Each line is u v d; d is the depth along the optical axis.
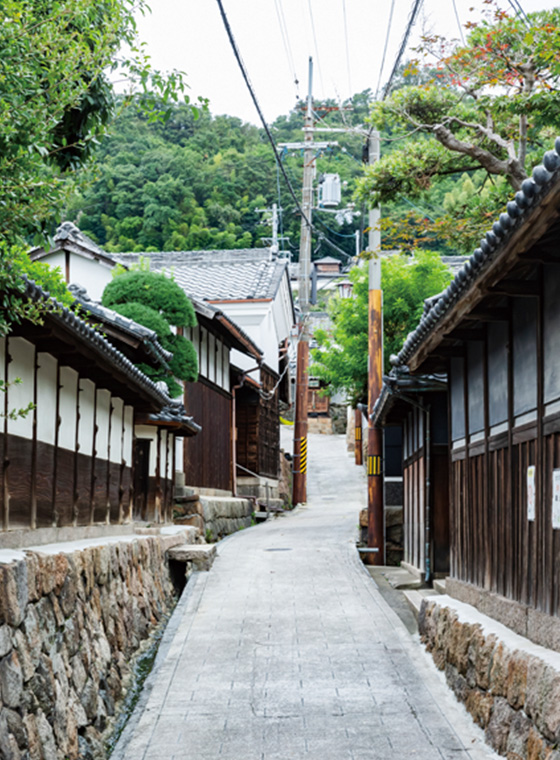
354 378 27.36
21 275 6.21
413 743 6.86
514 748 5.88
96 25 6.57
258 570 15.09
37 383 9.21
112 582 10.01
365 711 7.72
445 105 13.95
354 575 14.62
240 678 8.80
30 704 6.09
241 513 26.09
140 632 11.03
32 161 5.98
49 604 7.11
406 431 17.64
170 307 17.56
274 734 7.19
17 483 8.52
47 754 6.15
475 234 13.73
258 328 32.88
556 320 6.27
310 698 8.14
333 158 52.09
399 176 14.15
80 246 20.91
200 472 23.48
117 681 8.91
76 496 10.91
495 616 7.88
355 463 45.06
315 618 11.40
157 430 17.31
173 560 14.87
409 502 17.03
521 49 12.07
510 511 7.60
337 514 28.72
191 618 11.45
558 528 6.15
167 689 8.48
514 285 6.68
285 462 39.69
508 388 7.68
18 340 8.51
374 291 20.03
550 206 4.84
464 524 9.80
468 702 7.41
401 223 14.12
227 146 63.97
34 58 5.78
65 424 10.41
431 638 9.43
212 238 54.88
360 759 6.54
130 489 14.50
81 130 7.70
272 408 36.34
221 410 26.77
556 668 5.34
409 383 12.82
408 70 13.01
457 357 10.23
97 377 11.47
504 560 7.87
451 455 10.70
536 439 6.77
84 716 7.38
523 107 12.23
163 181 56.50
